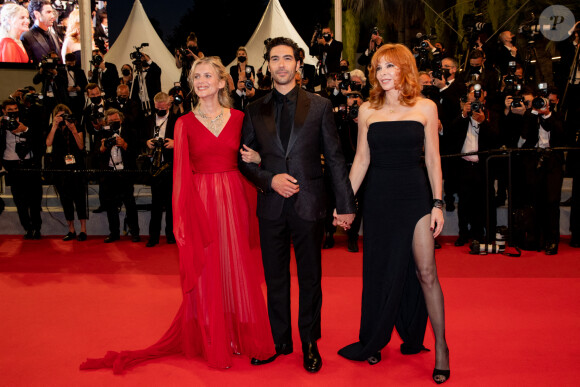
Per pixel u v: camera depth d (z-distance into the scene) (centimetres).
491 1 950
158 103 683
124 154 725
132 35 1094
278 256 314
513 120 644
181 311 326
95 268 565
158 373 300
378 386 279
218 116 325
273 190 306
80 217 747
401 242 295
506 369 295
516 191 657
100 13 1088
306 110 305
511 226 625
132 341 348
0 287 488
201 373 300
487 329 356
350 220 305
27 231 764
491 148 633
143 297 452
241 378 292
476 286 465
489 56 754
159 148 662
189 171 317
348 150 634
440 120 666
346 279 502
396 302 298
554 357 310
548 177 609
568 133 635
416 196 295
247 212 332
